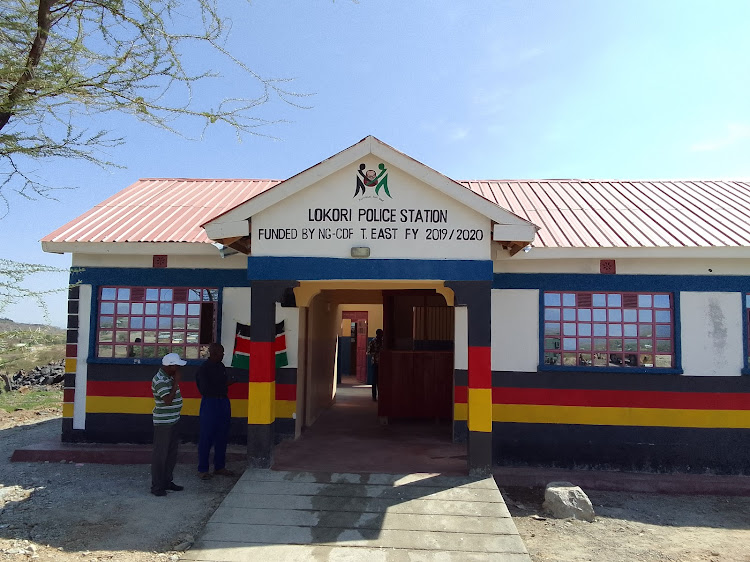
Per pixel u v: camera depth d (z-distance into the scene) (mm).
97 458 8391
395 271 7066
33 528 5898
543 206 10055
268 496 6406
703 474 8086
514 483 7926
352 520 5965
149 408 8828
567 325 8453
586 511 6758
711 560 5684
